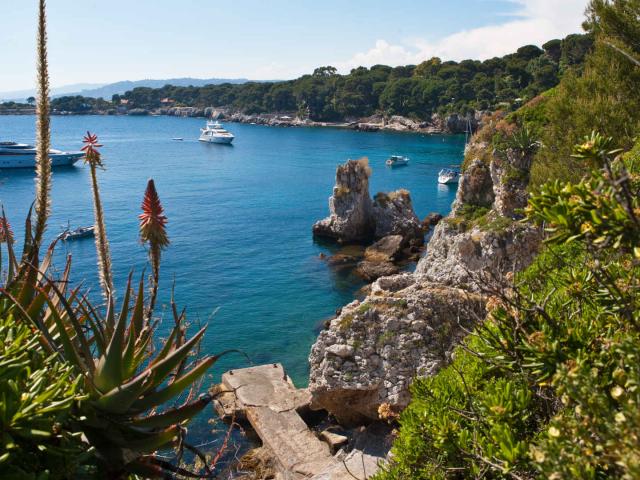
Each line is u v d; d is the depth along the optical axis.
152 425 6.09
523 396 5.73
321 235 67.44
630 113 23.70
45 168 5.77
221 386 27.67
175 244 63.47
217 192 96.69
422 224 69.75
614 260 5.89
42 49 5.49
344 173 65.19
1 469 4.46
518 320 5.51
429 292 20.17
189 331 39.25
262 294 47.81
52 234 63.75
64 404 4.64
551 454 3.89
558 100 26.53
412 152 149.38
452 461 6.08
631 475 3.32
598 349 5.14
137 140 189.75
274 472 21.14
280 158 142.25
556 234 4.38
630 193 4.23
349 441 21.62
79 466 5.41
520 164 38.69
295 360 34.94
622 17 25.52
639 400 3.75
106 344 6.36
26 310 5.96
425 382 7.62
